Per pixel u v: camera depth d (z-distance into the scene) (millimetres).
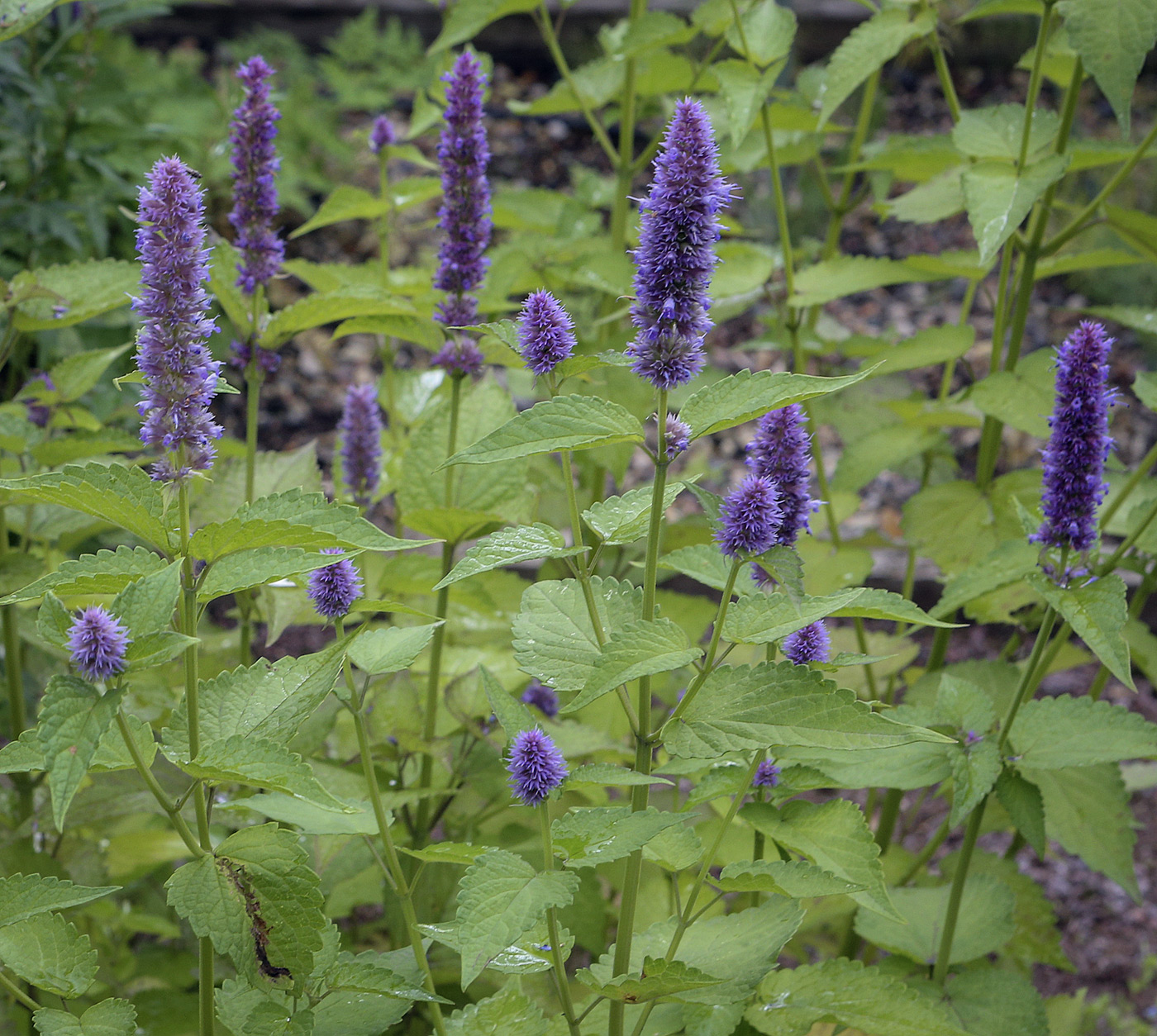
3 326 3264
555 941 1905
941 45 3514
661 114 4980
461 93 2783
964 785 2484
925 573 6316
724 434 7590
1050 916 3277
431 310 3539
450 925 1956
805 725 1782
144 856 3277
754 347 4664
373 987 1967
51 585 1731
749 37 3617
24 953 1991
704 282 1720
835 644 3916
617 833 1775
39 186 4852
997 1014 2678
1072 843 2990
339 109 9609
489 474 3111
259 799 2240
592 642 2014
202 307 1833
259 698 2014
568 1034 2234
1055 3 3014
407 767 3094
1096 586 2383
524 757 1784
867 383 4688
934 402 3645
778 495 1988
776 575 1746
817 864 2062
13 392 4926
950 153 3543
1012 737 2658
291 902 1830
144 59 7641
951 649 6016
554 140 10273
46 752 1530
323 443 7398
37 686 3883
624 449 3883
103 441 3023
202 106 7434
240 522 1725
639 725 1883
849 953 3588
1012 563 2721
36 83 4629
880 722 1753
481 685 3062
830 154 8375
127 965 3469
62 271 3121
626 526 2041
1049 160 3123
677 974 1765
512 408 3160
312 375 8070
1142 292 7844
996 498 3594
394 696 2926
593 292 5168
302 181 8773
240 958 1803
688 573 2166
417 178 3984
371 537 1765
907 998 2230
